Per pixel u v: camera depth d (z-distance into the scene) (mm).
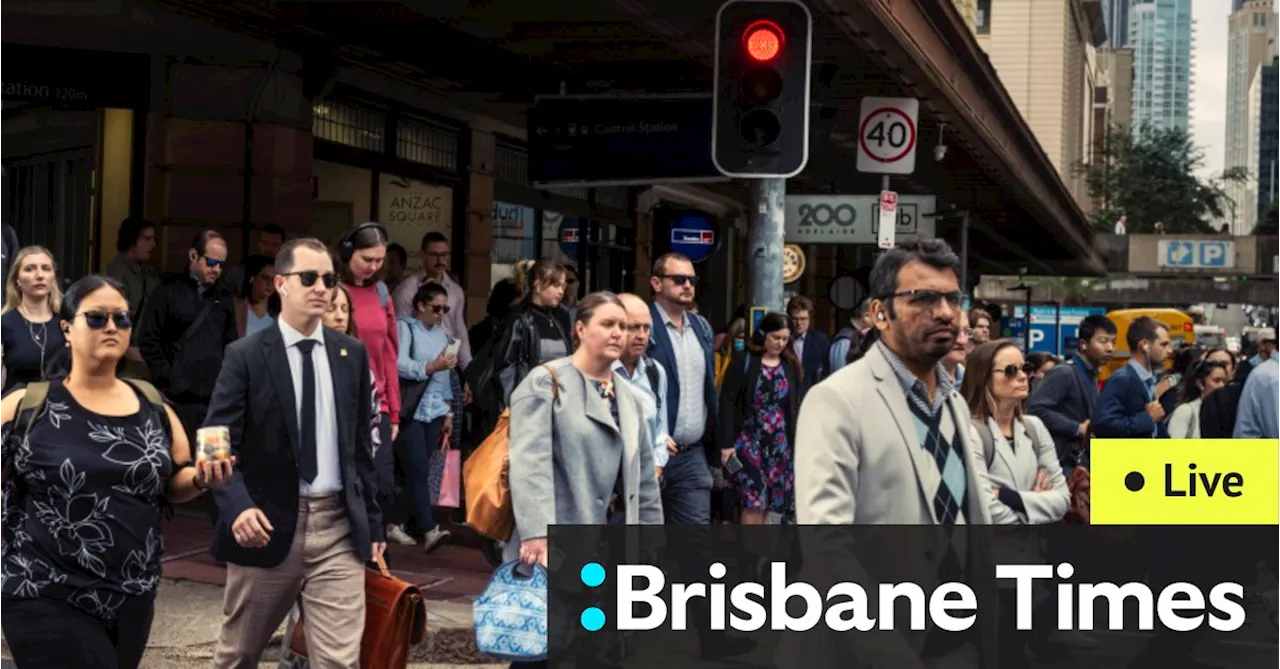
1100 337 10172
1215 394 9648
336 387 5906
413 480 11422
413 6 12359
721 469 10188
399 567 10734
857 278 23641
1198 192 104625
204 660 7926
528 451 6020
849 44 14344
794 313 14391
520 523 5973
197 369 9922
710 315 29281
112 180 13266
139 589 5262
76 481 5172
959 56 17484
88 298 5270
